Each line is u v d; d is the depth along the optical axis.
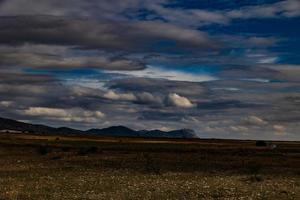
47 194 33.16
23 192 34.12
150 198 31.55
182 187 37.56
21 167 56.06
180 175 48.16
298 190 37.09
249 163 64.69
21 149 92.56
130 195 32.88
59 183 40.00
